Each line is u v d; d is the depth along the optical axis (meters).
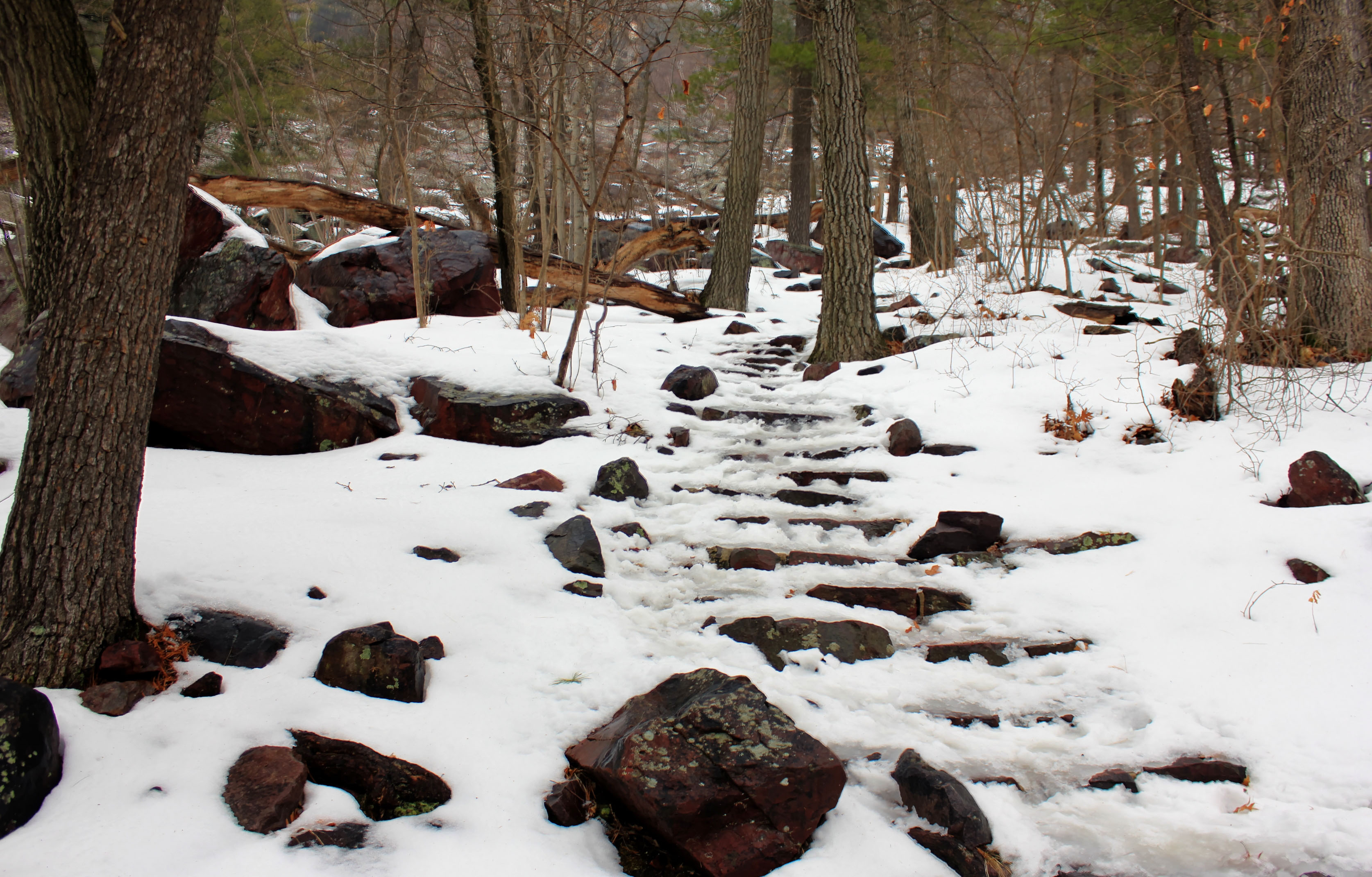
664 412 6.75
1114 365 6.58
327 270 9.13
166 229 2.79
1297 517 4.15
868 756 2.89
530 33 7.81
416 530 4.26
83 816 2.26
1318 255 6.34
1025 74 14.17
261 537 3.89
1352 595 3.56
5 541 2.76
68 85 5.45
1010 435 5.75
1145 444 5.34
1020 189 11.10
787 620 3.64
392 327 8.08
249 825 2.30
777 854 2.43
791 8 18.08
